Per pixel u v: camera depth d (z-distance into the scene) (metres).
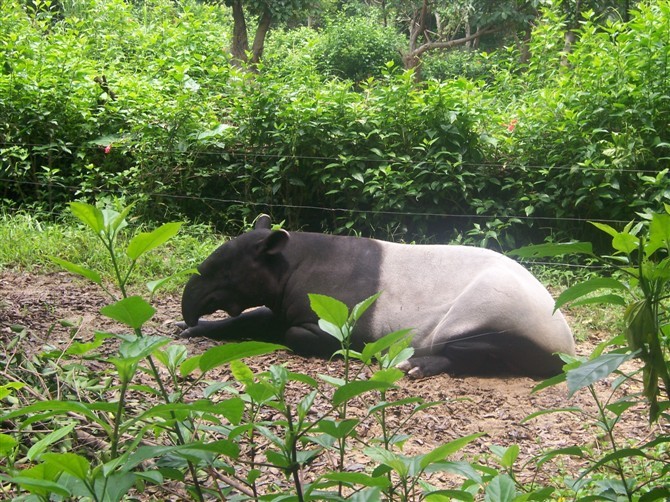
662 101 8.48
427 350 5.49
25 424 1.80
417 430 4.50
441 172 8.84
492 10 18.55
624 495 2.00
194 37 13.05
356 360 5.72
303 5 18.86
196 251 8.00
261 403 1.89
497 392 5.11
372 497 1.61
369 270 5.82
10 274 7.39
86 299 6.74
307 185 9.40
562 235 8.59
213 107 10.05
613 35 9.01
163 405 1.65
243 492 2.11
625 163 8.20
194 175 9.32
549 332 5.34
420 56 20.14
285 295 5.89
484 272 5.53
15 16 12.47
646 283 1.79
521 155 8.85
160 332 6.16
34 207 9.17
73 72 10.32
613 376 5.40
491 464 3.96
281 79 10.17
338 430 1.79
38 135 9.76
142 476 1.64
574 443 4.30
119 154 9.51
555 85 10.23
